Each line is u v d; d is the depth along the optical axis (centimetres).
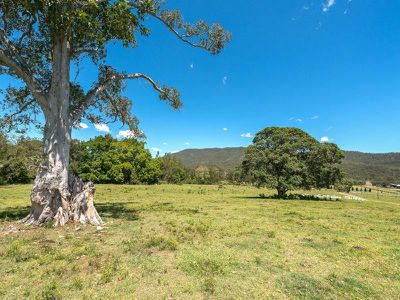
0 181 4806
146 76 1342
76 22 934
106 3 904
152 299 440
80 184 1137
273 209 1847
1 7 1041
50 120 1029
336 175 3272
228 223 1188
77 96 1295
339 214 1723
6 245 726
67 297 440
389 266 646
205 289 482
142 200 2419
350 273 593
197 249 732
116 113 1477
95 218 1077
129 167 5684
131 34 1036
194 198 2734
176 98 1395
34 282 492
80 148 5644
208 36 1309
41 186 1002
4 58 975
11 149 2130
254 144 3406
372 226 1263
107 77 1275
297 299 459
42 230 914
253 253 720
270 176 3059
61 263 589
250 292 479
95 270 555
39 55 1234
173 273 554
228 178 7875
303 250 772
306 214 1641
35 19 1023
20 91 1283
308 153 3158
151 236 866
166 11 1221
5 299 430
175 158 8006
